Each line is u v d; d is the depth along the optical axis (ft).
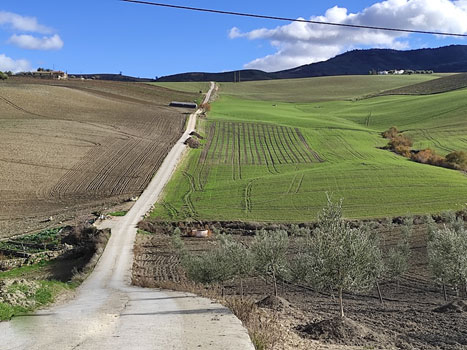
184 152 391.45
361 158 384.47
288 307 90.84
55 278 163.84
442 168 347.36
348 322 68.13
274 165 370.32
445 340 71.00
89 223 241.76
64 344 43.62
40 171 322.34
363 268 75.51
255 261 117.70
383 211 253.03
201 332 48.39
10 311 65.36
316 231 77.25
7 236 227.20
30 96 524.93
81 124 444.14
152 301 81.35
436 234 121.29
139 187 310.65
